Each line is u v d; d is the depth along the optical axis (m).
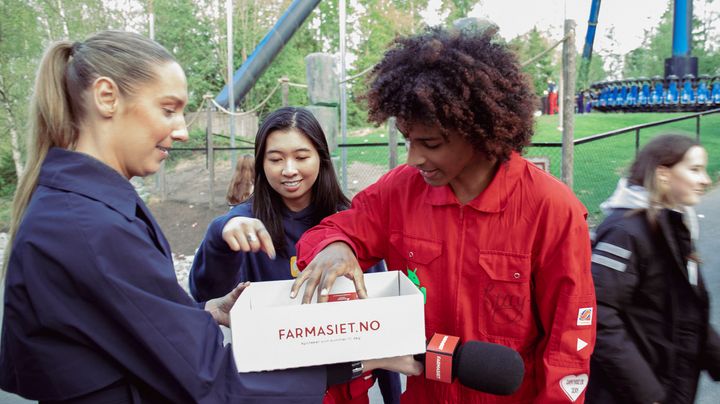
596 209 6.89
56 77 1.10
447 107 1.10
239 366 1.08
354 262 1.31
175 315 1.02
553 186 1.27
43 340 0.99
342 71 8.32
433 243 1.35
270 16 21.23
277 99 21.45
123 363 1.01
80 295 0.97
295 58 21.80
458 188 1.33
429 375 1.21
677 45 18.77
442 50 1.14
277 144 1.91
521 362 1.19
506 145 1.20
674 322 1.69
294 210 2.07
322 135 2.01
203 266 1.73
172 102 1.12
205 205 10.00
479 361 1.17
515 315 1.29
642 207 1.71
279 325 1.08
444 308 1.35
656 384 1.62
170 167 13.24
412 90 1.12
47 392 1.00
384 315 1.11
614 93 19.58
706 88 17.22
